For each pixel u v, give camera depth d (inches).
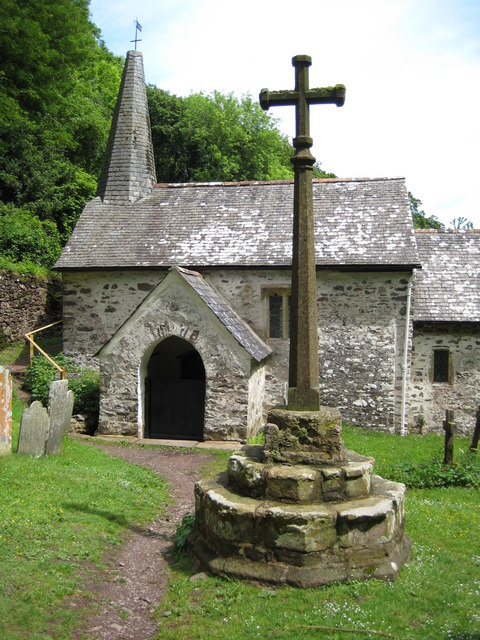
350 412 561.6
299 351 227.3
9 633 166.6
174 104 1403.8
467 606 186.2
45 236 876.6
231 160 1374.3
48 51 896.3
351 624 174.7
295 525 199.6
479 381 582.6
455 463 392.8
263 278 570.9
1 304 666.8
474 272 618.2
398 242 559.2
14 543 219.8
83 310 601.0
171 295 480.4
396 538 217.0
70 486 292.4
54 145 1055.0
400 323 554.3
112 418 492.7
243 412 471.8
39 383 533.0
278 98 233.0
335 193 631.8
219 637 172.2
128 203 653.9
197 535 232.5
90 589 204.4
